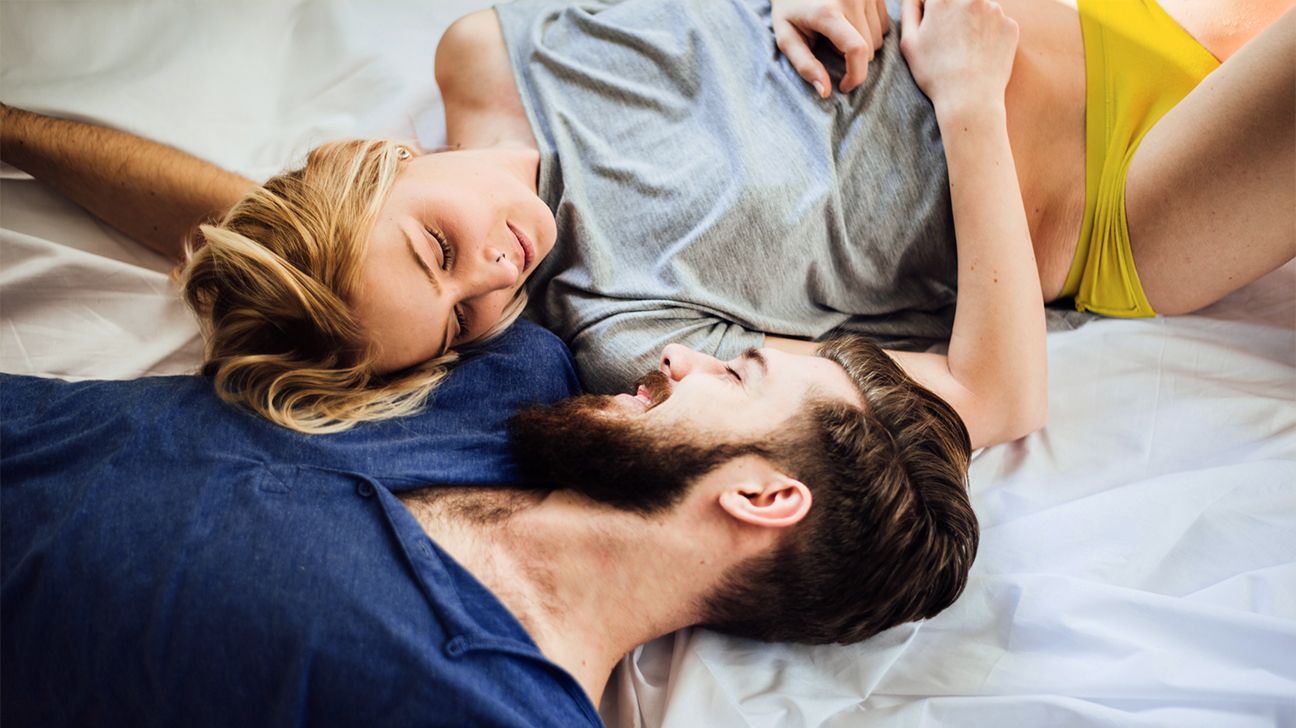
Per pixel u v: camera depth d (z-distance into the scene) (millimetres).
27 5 1335
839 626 937
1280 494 1022
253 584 772
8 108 1206
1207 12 1176
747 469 886
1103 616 952
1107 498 1042
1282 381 1154
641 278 1073
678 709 915
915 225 1148
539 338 1060
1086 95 1179
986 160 1083
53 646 792
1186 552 1014
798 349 1087
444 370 1006
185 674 765
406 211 948
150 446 851
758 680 955
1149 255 1159
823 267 1129
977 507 1086
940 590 944
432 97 1403
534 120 1166
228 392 910
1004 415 1067
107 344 1181
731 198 1062
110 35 1362
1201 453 1104
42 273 1168
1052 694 926
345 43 1435
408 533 814
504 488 926
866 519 894
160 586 774
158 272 1248
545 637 862
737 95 1135
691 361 973
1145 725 885
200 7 1410
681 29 1170
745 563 891
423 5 1485
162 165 1194
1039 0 1225
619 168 1108
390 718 753
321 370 945
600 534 886
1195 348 1175
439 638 779
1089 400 1149
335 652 757
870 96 1144
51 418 899
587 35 1210
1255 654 913
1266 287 1253
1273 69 1002
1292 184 1036
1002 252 1066
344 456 868
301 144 1346
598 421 924
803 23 1145
